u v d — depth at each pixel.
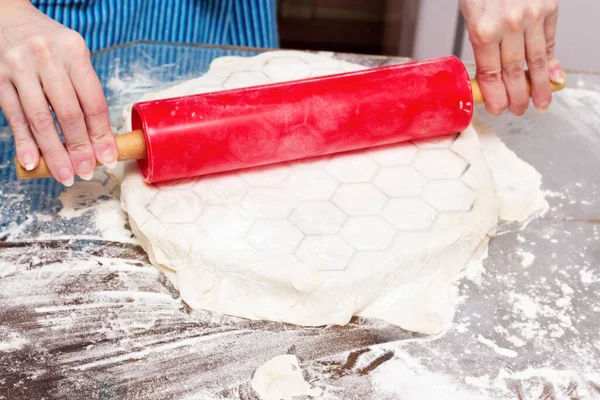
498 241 1.19
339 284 1.00
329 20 3.16
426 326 1.03
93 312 1.04
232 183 1.15
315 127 1.13
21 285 1.07
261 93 1.13
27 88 0.96
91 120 1.02
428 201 1.13
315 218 1.09
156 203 1.11
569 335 1.03
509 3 1.14
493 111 1.26
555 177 1.33
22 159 1.02
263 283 1.02
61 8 1.51
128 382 0.94
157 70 1.53
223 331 1.02
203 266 1.05
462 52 2.21
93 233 1.17
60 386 0.93
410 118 1.17
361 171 1.18
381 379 0.96
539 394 0.95
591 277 1.13
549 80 1.25
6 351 0.98
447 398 0.94
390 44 2.90
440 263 1.08
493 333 1.03
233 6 1.80
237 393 0.93
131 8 1.62
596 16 1.94
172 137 1.06
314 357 0.99
